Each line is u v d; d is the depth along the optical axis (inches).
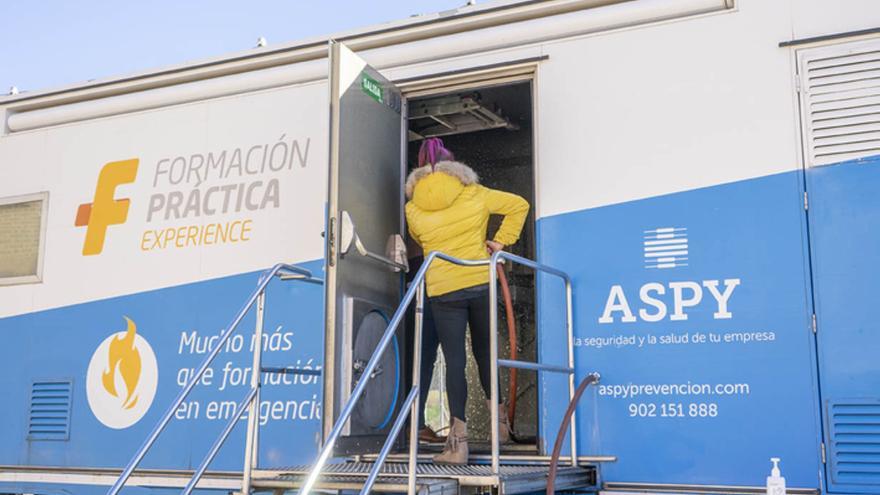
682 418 168.2
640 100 180.4
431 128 242.7
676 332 171.0
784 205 167.0
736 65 174.1
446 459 173.9
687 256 172.4
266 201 209.3
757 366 164.6
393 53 200.5
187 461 205.8
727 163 172.1
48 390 224.5
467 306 183.2
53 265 230.1
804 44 169.6
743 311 166.9
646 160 178.2
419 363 149.6
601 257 178.7
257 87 214.4
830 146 165.6
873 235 161.0
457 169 186.9
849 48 166.4
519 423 238.4
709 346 168.2
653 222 175.9
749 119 171.8
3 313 233.3
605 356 175.3
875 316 158.9
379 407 174.6
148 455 209.8
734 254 169.2
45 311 228.8
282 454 196.5
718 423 165.6
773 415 162.2
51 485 218.7
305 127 208.4
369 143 179.3
